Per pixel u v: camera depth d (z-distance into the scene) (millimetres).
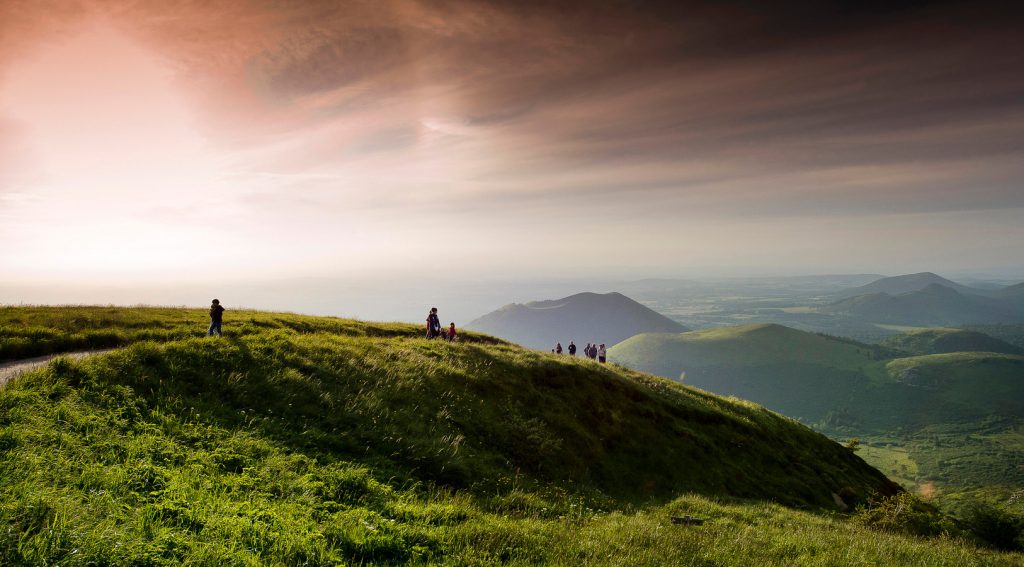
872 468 43156
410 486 12750
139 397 12750
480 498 13727
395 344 26703
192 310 37281
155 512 7418
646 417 30016
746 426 35406
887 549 12953
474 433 19188
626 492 21672
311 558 6980
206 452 10828
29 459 8188
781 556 11336
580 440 23766
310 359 19422
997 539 32719
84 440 9852
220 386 14945
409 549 8078
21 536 5805
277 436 13062
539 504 14148
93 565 5699
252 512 8055
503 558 8672
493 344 38219
